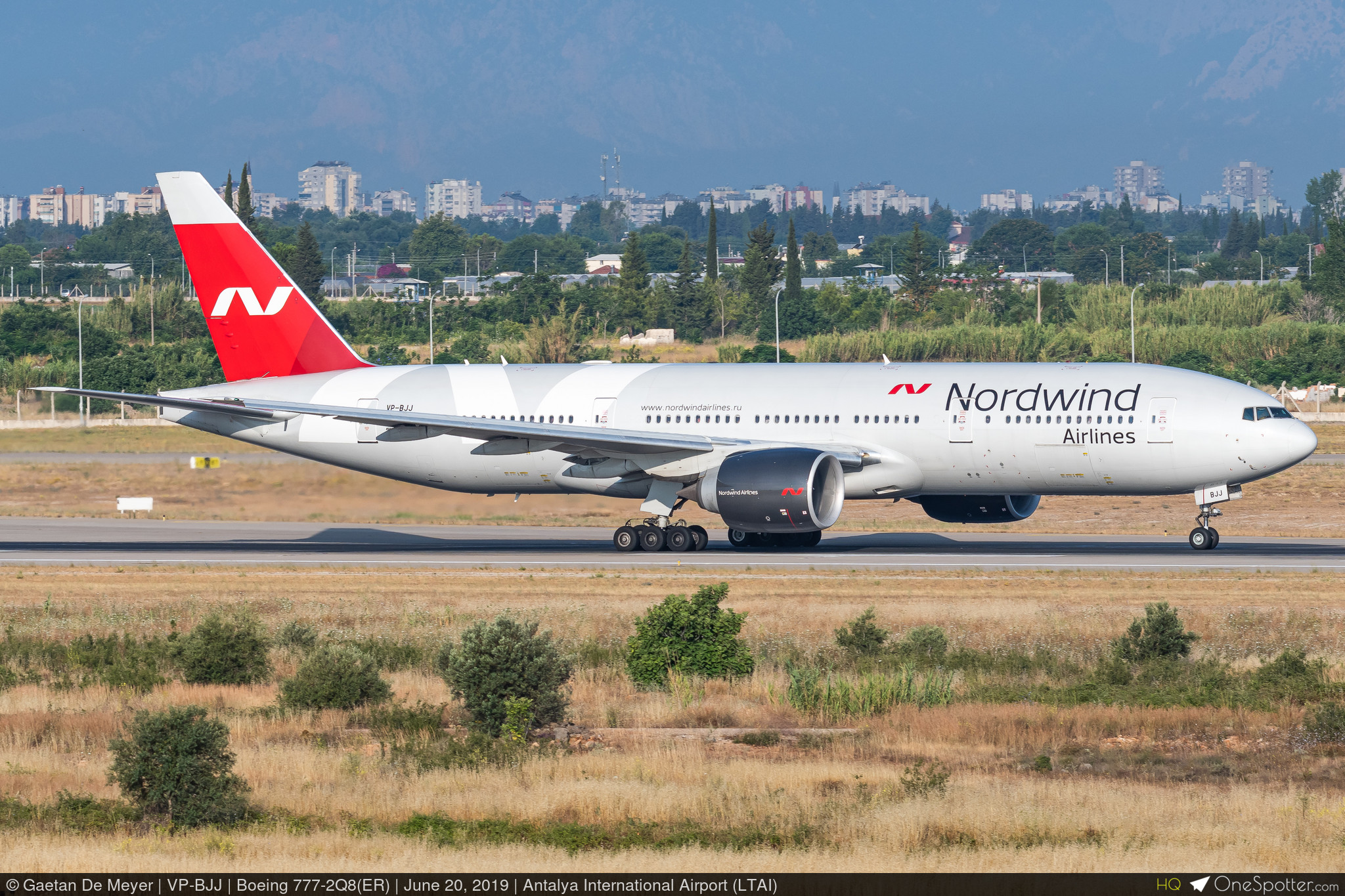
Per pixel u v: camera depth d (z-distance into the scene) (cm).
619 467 16738
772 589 13688
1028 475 16075
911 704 9206
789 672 10081
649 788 7088
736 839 6303
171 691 9988
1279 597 12875
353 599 13525
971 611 12325
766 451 15775
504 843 6284
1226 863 5869
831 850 6159
